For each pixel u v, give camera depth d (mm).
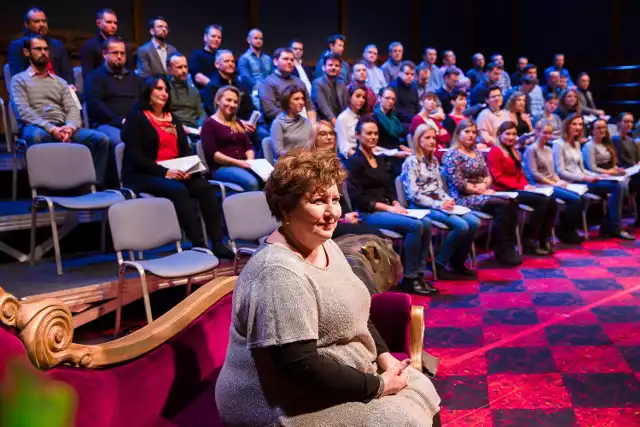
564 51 11023
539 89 8430
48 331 1226
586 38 10781
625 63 10312
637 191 6629
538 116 7527
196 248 3584
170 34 7930
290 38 9094
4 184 4656
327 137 4070
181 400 1726
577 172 6230
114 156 4719
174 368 1692
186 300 1868
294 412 1454
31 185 3822
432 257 4656
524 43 11383
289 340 1379
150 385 1579
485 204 5125
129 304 3879
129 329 3539
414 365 2230
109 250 4270
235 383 1487
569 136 6238
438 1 10805
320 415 1463
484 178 5316
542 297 4207
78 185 4062
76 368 1331
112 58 4980
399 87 7055
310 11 9234
